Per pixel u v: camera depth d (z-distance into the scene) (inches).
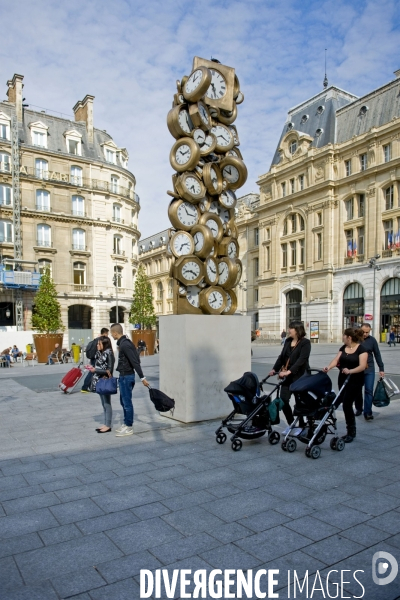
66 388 480.4
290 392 253.4
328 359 843.4
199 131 325.1
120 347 281.1
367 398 316.8
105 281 1728.6
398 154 1423.5
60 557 134.8
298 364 255.1
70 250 1647.4
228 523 155.5
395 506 168.6
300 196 1775.3
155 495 181.5
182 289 319.6
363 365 250.2
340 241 1628.9
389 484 191.5
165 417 330.0
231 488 188.2
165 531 150.1
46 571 127.3
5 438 281.6
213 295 324.5
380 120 1550.2
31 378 655.8
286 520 157.2
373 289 1478.8
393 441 260.8
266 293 1987.0
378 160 1487.5
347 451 241.4
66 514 164.9
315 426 244.8
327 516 160.1
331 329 1648.6
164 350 331.0
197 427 297.0
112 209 1769.2
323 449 245.9
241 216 2294.5
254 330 2071.9
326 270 1652.3
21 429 307.6
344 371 257.3
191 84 315.9
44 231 1614.2
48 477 205.6
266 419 251.4
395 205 1432.1
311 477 200.7
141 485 193.0
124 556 134.8
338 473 206.1
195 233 323.9
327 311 1651.1
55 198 1632.6
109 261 1745.8
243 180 350.0
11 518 161.9
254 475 204.1
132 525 155.0
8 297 1505.9
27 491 188.4
